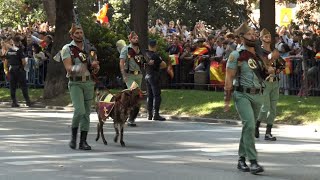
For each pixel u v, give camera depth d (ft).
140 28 82.02
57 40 88.69
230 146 48.60
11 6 166.50
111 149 46.55
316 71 76.18
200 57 88.12
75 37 44.98
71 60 44.86
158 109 68.49
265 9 74.84
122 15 152.87
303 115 63.87
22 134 54.80
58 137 52.85
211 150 46.37
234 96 37.24
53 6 116.57
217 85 84.89
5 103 90.33
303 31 83.15
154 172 37.11
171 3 145.69
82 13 145.07
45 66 96.99
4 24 167.53
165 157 42.91
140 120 68.33
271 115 51.88
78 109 45.24
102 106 48.88
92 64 45.32
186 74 89.97
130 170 37.73
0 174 36.09
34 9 161.27
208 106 72.02
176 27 108.78
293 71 77.97
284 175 36.58
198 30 98.99
